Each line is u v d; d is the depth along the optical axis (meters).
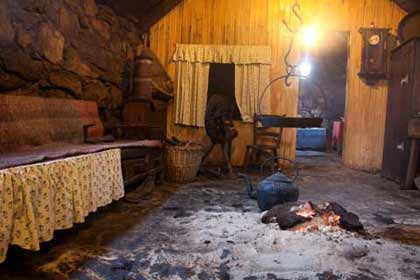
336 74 9.58
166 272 1.85
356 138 5.93
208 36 5.89
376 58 5.68
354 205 3.50
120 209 3.09
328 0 5.80
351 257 2.07
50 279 1.74
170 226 2.62
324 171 5.77
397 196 4.01
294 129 5.91
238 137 5.92
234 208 3.21
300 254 2.09
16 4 2.78
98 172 2.64
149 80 4.88
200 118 5.86
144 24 5.71
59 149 2.62
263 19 5.82
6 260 1.93
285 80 5.83
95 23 4.23
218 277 1.80
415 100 4.48
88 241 2.27
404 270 1.92
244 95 5.82
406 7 5.53
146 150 3.76
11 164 1.79
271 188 3.03
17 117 2.75
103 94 4.43
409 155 4.45
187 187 4.16
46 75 3.29
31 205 1.81
